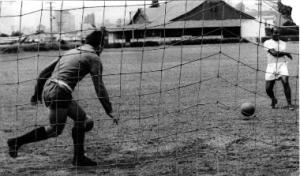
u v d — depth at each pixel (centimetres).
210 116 844
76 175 513
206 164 543
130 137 692
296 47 2509
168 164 546
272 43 909
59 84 510
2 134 749
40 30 555
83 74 524
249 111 799
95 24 545
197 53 2981
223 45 3781
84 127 545
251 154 580
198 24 4569
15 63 2381
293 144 625
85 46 534
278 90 1205
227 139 661
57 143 667
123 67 2145
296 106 941
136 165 547
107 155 596
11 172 530
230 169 519
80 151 547
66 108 521
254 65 2003
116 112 908
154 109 937
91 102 1059
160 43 4184
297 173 497
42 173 524
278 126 741
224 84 1352
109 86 1398
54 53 2616
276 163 538
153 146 636
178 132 713
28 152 620
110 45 3881
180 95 1144
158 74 1758
